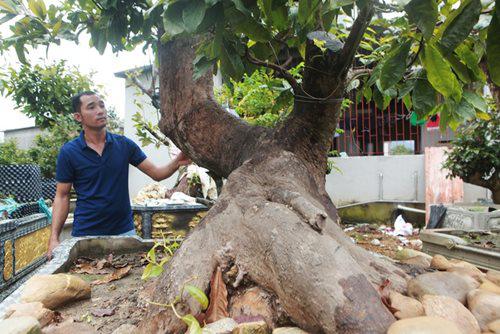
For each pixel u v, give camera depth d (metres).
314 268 1.07
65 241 2.44
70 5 1.71
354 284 1.02
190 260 1.33
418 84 1.45
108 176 2.67
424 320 0.86
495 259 2.26
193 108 1.98
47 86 5.39
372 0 1.09
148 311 1.27
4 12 1.58
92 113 2.57
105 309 1.59
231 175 1.62
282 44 1.64
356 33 1.29
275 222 1.24
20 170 5.16
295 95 1.62
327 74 1.49
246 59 1.44
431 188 5.14
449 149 4.72
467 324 1.00
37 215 3.25
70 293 1.64
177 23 1.01
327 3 1.09
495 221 3.22
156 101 2.51
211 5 0.98
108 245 2.53
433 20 0.86
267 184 1.51
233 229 1.37
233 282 1.29
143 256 2.49
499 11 0.89
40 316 1.32
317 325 1.02
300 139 1.66
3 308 1.39
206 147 1.98
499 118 3.51
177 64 2.01
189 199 4.35
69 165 2.59
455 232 3.07
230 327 1.02
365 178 5.70
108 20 1.55
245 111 3.42
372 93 2.13
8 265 2.52
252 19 1.12
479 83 1.68
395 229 4.90
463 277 1.28
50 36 1.67
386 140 6.09
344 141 6.25
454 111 1.60
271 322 1.16
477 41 1.45
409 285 1.25
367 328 0.94
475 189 5.07
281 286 1.12
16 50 1.74
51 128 6.42
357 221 5.45
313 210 1.22
